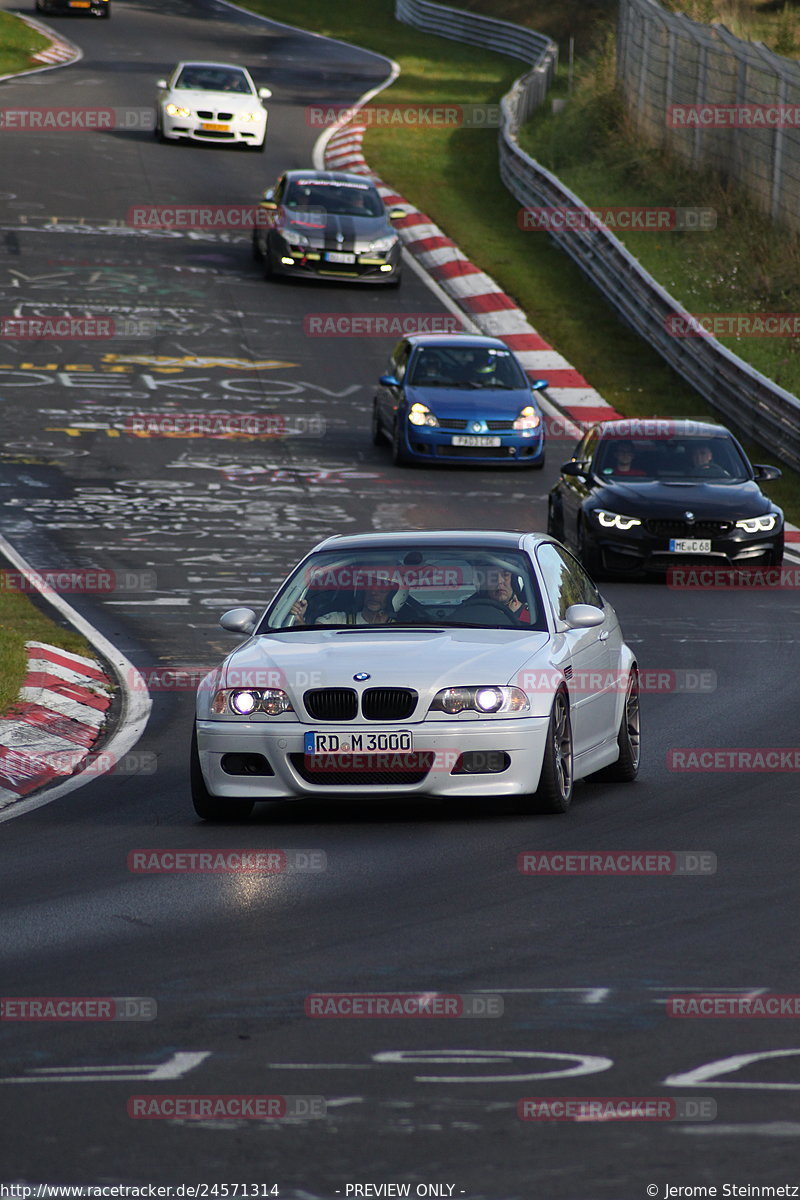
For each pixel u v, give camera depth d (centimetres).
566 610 3603
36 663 4888
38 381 9825
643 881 2764
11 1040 2034
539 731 3253
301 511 7731
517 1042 1986
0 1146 1700
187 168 15000
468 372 8988
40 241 12556
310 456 8844
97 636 5503
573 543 6931
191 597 6166
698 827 3188
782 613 5984
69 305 11244
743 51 13088
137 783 3778
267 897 2728
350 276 11819
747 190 13025
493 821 3288
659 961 2311
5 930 2572
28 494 7844
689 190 13475
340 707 3253
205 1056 1959
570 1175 1606
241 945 2442
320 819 3378
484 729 3225
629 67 15850
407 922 2547
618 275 11681
